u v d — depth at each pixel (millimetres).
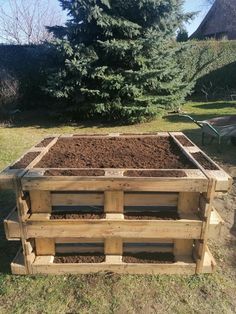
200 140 6387
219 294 2117
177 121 8695
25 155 2566
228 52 13578
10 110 9242
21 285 2207
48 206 2164
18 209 2086
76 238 2289
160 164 2363
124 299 2074
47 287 2184
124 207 2205
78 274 2285
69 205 2197
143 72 7945
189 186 1996
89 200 2186
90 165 2344
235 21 16641
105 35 8188
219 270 2355
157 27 8508
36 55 9875
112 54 8133
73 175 2047
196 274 2281
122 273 2275
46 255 2330
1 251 2596
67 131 7875
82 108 8492
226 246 2688
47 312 1988
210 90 13758
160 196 2182
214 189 2000
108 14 8109
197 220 2113
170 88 8648
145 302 2051
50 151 2795
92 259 2305
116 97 8367
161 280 2227
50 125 8633
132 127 8203
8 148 5730
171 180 1986
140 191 2113
